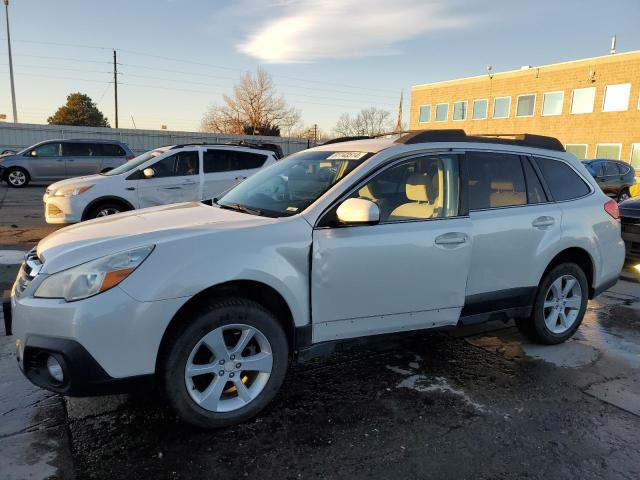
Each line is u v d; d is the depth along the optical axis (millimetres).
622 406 3422
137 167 9000
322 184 3475
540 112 33406
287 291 3053
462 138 3939
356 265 3234
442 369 3959
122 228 3150
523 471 2699
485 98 36750
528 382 3754
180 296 2734
